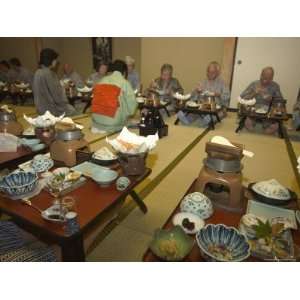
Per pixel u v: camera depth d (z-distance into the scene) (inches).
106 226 73.2
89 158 70.1
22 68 267.9
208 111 171.2
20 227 55.6
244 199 53.2
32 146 78.1
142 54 283.4
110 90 150.3
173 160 121.4
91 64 323.9
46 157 68.1
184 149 136.2
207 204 47.6
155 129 149.2
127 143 64.6
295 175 108.8
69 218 42.8
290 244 39.8
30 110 225.1
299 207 51.0
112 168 65.6
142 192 92.8
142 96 198.5
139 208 83.2
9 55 338.6
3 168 69.5
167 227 44.2
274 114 160.9
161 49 275.6
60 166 68.5
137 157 62.2
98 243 67.7
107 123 154.5
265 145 147.0
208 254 35.5
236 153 49.4
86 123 182.1
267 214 48.1
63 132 70.2
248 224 43.6
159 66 282.0
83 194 54.6
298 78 225.1
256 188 54.7
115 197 53.9
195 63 267.9
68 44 327.0
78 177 58.8
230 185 49.4
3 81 275.9
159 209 83.0
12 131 91.9
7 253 45.9
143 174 64.1
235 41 234.8
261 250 38.3
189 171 109.9
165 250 37.0
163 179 102.7
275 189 53.1
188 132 168.2
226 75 245.6
